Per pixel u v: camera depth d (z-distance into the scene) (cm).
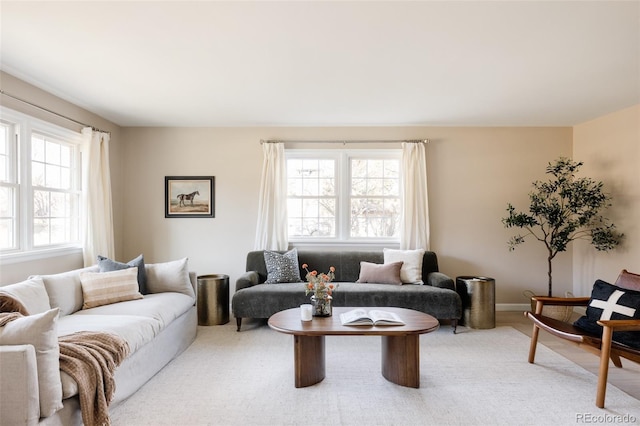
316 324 257
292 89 340
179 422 207
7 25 226
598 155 430
